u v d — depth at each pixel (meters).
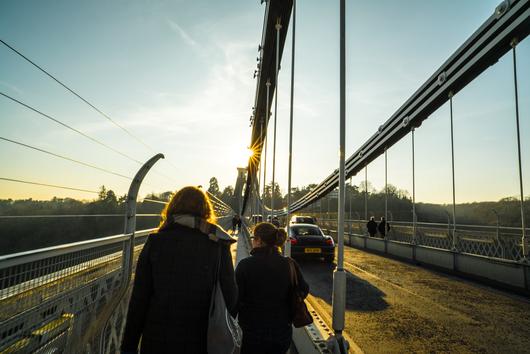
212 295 1.42
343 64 3.31
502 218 11.20
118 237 2.38
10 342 1.31
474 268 7.82
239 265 2.21
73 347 1.78
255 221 17.94
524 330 4.19
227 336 1.39
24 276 1.40
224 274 1.47
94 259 2.08
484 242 8.41
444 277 7.95
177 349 1.33
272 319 2.07
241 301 2.14
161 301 1.36
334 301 2.82
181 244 1.43
